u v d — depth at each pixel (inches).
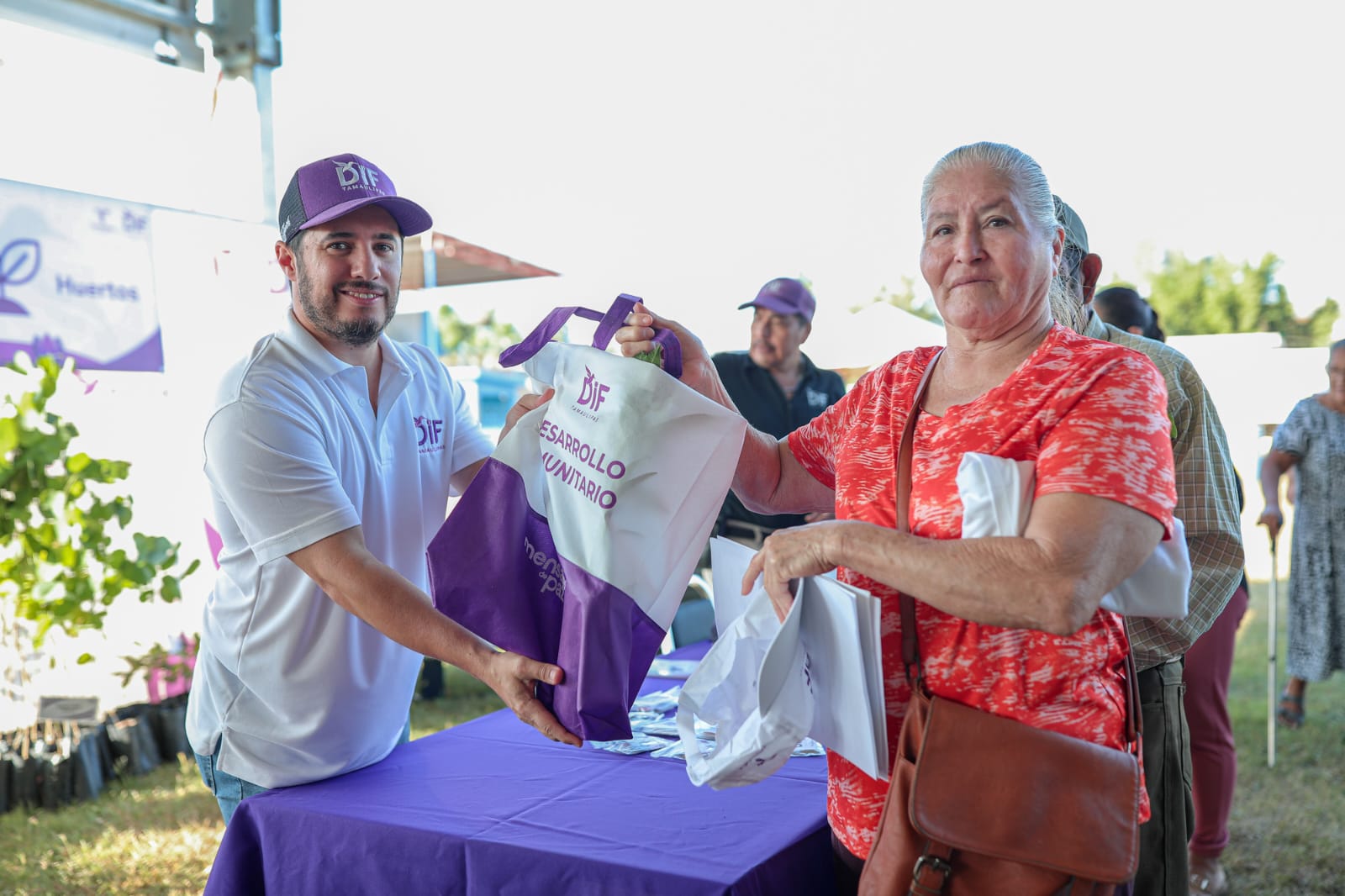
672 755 75.0
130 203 181.5
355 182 74.1
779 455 69.1
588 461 60.3
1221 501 72.7
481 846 58.5
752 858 55.5
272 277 203.3
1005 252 51.0
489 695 226.8
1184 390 73.2
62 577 152.9
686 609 128.4
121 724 173.9
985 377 53.3
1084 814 45.9
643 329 65.3
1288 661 190.4
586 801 65.6
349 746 72.5
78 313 174.1
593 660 58.3
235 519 72.1
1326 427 181.8
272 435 69.0
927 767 47.4
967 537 47.9
